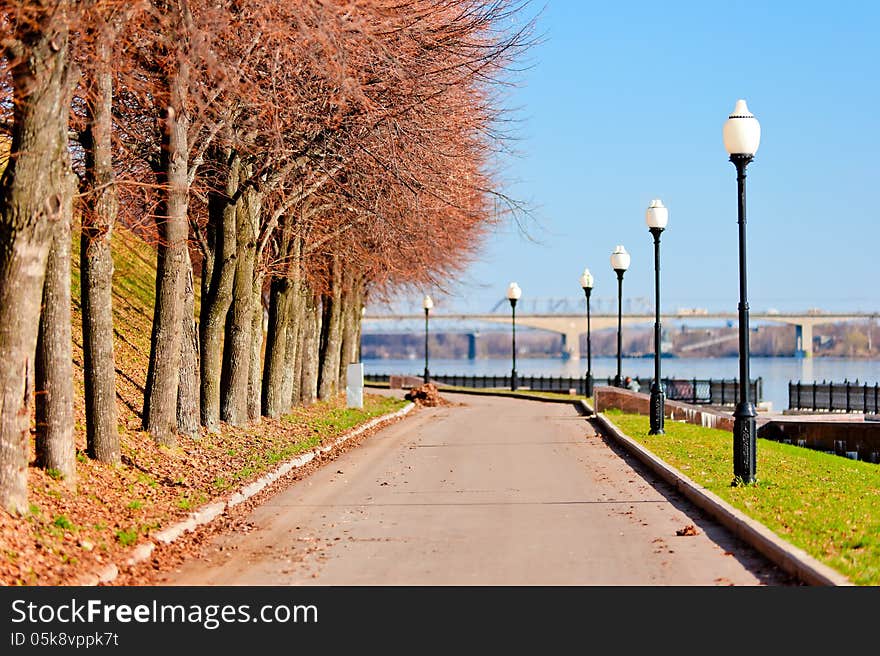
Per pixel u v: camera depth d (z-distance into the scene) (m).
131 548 13.64
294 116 24.34
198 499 17.81
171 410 22.58
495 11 26.30
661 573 12.85
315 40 18.56
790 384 59.69
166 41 17.78
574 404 58.50
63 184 14.69
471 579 12.70
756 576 12.62
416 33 23.86
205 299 27.03
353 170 28.28
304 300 42.25
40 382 16.02
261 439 28.06
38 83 12.99
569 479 22.73
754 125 20.27
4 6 12.70
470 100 29.17
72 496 15.53
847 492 19.39
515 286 72.50
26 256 13.22
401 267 42.16
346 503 19.16
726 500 17.56
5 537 12.24
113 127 23.09
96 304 18.73
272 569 13.32
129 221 26.38
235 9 20.47
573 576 12.77
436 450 30.11
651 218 32.59
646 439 30.98
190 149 23.03
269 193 30.50
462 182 30.80
